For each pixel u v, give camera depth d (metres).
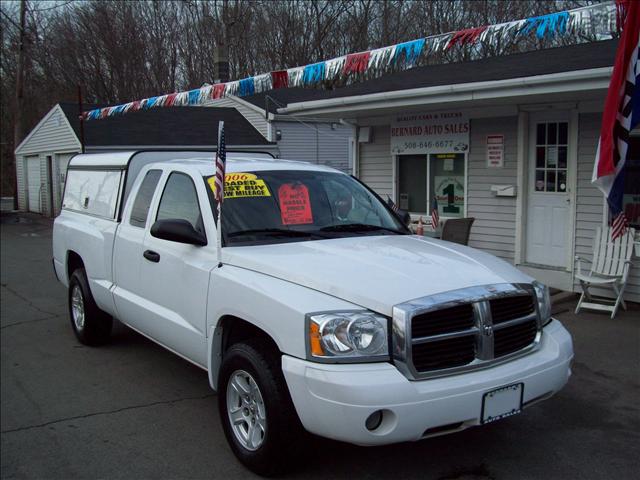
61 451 4.26
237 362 3.83
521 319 3.72
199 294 4.30
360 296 3.42
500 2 20.42
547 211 8.70
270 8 24.94
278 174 4.99
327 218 4.79
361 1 23.47
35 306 8.77
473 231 9.64
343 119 11.25
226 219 4.46
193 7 28.33
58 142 21.86
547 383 3.69
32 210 26.05
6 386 5.52
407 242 4.48
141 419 4.74
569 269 8.38
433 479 3.75
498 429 4.40
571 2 18.47
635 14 5.04
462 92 8.23
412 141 10.35
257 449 3.72
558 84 7.23
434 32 21.78
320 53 24.09
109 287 5.77
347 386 3.18
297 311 3.42
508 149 9.03
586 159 8.12
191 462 4.05
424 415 3.23
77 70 31.39
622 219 5.76
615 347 6.08
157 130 21.12
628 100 5.32
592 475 3.77
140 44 30.11
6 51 30.89
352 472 3.84
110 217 6.00
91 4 30.66
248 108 22.88
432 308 3.34
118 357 6.26
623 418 4.55
